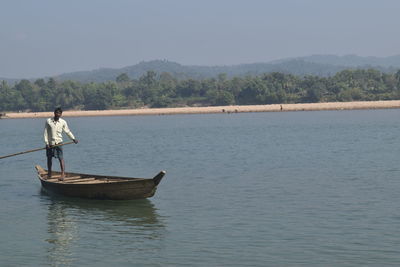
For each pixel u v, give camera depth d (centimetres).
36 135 6919
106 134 6625
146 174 2503
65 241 1274
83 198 1842
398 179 2130
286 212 1545
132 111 19412
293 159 2997
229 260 1105
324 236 1270
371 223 1385
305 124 7831
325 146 3859
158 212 1588
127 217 1530
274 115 13375
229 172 2469
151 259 1120
